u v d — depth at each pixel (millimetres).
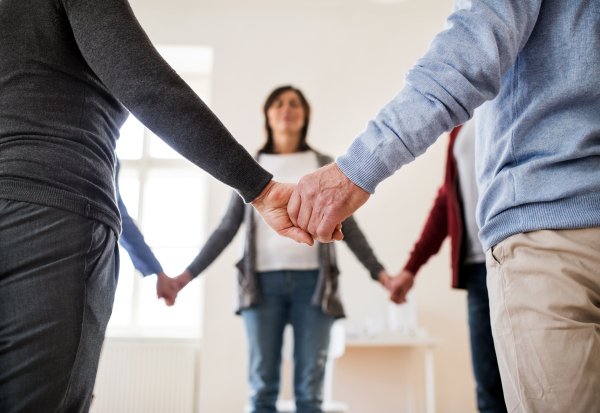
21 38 766
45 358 682
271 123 2143
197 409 3641
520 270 764
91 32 768
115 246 854
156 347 3701
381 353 3428
